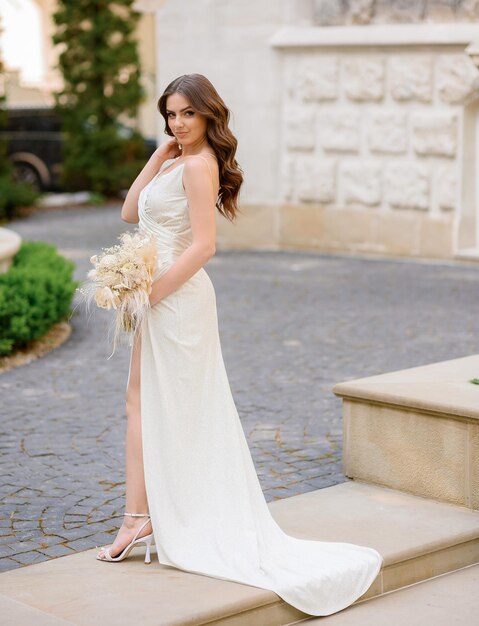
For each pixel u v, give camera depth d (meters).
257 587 3.94
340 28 13.87
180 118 4.11
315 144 14.49
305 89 14.41
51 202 22.28
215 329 4.24
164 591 3.93
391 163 13.81
